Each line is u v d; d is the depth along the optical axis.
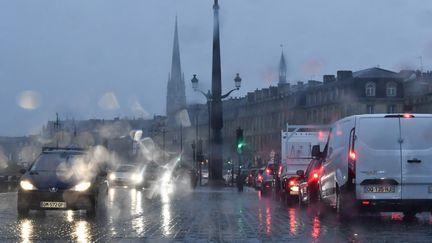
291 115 101.62
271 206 24.88
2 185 38.47
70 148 21.80
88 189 18.53
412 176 16.28
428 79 83.88
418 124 16.47
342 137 17.45
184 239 13.03
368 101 85.38
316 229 15.02
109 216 19.05
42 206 18.41
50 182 18.58
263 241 12.66
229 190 47.22
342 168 16.89
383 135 16.42
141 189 44.62
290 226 15.84
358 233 14.04
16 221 17.14
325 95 93.81
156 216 19.06
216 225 16.11
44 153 20.30
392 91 85.50
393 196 16.25
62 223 16.58
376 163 16.33
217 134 51.56
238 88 50.22
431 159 16.33
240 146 50.62
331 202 18.12
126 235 13.73
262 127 113.50
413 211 17.52
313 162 21.69
